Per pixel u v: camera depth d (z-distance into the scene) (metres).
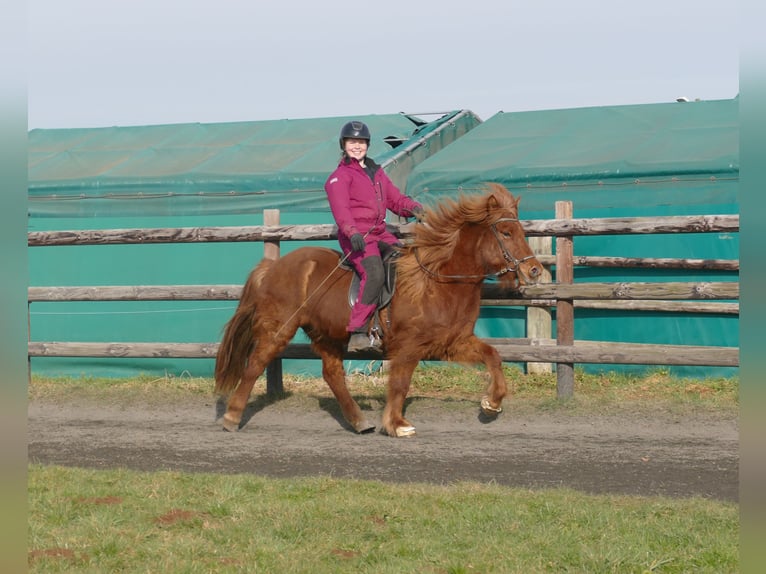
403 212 8.26
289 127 15.00
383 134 14.42
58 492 5.52
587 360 9.16
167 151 14.13
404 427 8.08
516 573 4.05
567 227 9.25
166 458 7.29
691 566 4.18
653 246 11.34
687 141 12.05
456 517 5.01
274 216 10.17
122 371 12.14
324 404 9.56
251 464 7.02
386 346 8.05
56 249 12.84
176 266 12.50
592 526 4.84
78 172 13.46
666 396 9.57
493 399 8.20
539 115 14.46
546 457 7.19
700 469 6.71
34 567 4.08
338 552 4.41
